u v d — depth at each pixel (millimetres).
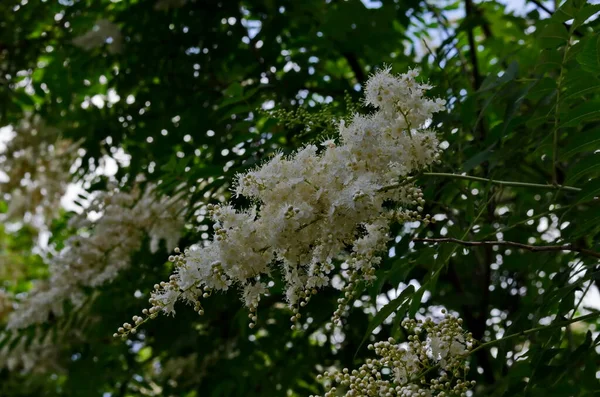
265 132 3893
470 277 4930
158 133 5219
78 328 5375
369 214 2602
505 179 4234
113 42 5520
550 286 3117
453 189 3863
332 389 2572
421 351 2600
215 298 4605
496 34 5789
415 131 2748
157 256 4957
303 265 2658
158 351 5074
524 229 4590
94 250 4742
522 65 4773
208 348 4973
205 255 2609
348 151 2633
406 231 3787
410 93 2688
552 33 3062
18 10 5984
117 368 5613
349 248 3572
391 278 3146
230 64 5242
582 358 2752
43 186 6445
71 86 5914
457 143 3748
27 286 8367
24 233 8523
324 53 4965
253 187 2625
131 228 4703
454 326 2613
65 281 4812
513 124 3475
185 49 5324
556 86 3193
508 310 4781
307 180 2625
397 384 2693
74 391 5660
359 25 4719
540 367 2797
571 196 3889
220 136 4715
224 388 4832
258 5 5402
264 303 4742
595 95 3568
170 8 5352
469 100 3621
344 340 4680
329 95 4898
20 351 5902
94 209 4871
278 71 5152
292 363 4754
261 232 2602
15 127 6355
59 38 6004
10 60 6148
